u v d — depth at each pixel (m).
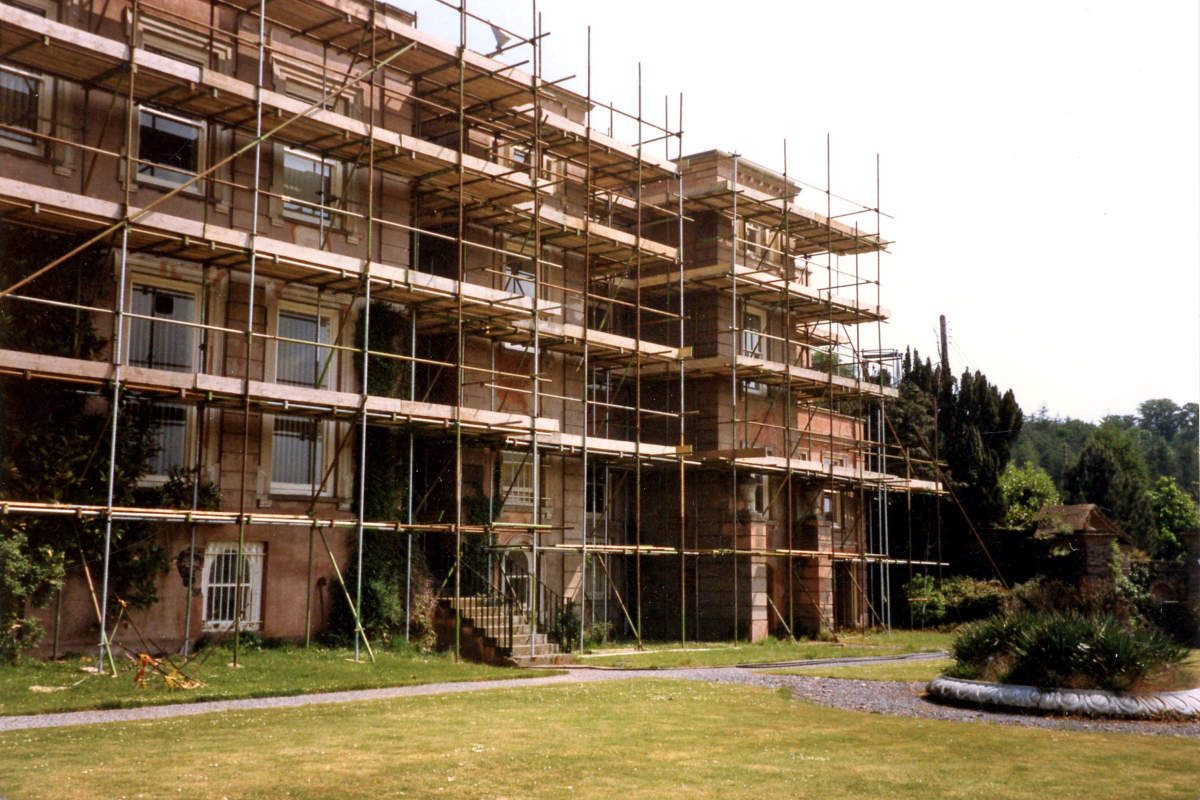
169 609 21.41
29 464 19.47
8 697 15.70
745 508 33.69
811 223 36.62
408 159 24.84
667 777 11.00
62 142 18.91
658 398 35.47
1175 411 93.25
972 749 13.02
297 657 21.45
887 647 31.72
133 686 17.05
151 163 20.48
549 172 27.97
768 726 14.70
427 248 28.91
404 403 23.42
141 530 20.97
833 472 36.19
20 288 19.78
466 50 25.88
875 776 11.26
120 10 21.64
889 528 46.06
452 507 27.09
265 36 23.94
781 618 33.91
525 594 29.39
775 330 37.69
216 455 22.41
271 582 23.09
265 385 21.06
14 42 19.22
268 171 23.78
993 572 43.41
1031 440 99.50
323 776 10.76
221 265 22.30
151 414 21.56
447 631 25.23
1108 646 16.69
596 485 33.50
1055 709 16.05
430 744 12.66
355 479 24.86
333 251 24.70
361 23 23.97
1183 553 55.94
